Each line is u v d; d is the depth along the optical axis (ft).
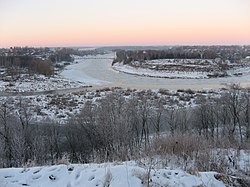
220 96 124.47
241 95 109.19
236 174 24.32
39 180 20.36
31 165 24.81
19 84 199.72
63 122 99.50
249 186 20.65
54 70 282.56
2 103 127.34
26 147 71.67
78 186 19.49
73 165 22.41
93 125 76.79
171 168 23.68
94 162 26.68
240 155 31.09
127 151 31.04
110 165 22.72
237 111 97.66
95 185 19.42
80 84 205.26
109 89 170.50
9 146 70.49
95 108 104.99
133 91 160.25
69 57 438.81
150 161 24.18
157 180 20.04
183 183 20.11
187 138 34.09
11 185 19.62
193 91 157.69
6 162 63.87
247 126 83.05
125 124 73.46
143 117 90.84
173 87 185.06
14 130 80.74
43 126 95.71
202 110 99.55
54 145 76.95
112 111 82.28
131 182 19.52
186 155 27.89
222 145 35.65
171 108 116.67
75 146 77.30
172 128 86.48
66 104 134.41
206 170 25.38
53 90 186.91
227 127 88.58
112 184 19.36
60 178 20.54
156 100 131.95
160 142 33.06
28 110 119.03
